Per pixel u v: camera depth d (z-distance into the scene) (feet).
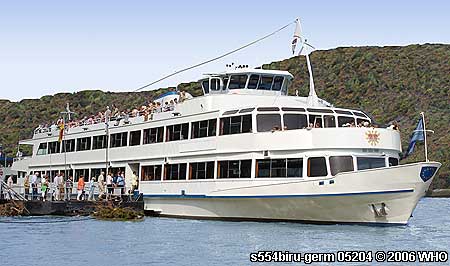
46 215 129.49
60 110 485.97
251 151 107.96
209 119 117.91
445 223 126.21
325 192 97.04
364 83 466.70
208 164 116.88
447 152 342.03
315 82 488.85
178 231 100.48
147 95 476.95
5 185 142.51
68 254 77.20
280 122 108.17
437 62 479.41
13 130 458.50
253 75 123.34
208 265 68.59
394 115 416.87
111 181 136.87
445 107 413.39
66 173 163.84
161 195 128.26
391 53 506.89
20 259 73.51
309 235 90.43
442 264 69.31
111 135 148.25
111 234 98.12
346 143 99.55
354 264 69.46
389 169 92.99
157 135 132.67
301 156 101.76
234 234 93.91
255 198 105.19
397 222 95.09
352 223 98.78
